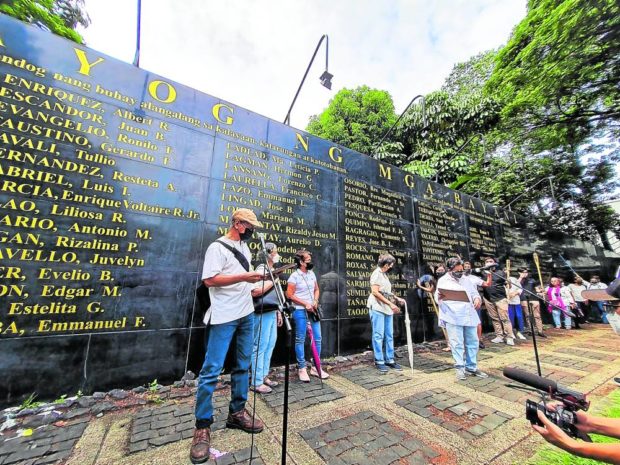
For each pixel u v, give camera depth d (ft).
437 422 7.57
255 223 7.51
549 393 3.99
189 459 5.78
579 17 23.49
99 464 5.60
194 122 12.44
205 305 7.14
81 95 10.09
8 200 8.37
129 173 10.50
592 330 25.13
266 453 6.00
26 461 5.69
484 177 44.91
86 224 9.40
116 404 8.23
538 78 30.25
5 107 8.79
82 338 8.73
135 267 9.95
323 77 17.40
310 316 11.55
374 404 8.68
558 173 49.67
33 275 8.35
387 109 44.98
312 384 10.48
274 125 15.07
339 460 5.82
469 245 25.00
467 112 35.73
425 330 18.88
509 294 20.44
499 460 5.93
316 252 15.06
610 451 2.88
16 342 7.86
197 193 11.85
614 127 39.29
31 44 9.53
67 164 9.45
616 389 10.10
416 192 21.99
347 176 17.72
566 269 34.68
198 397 6.17
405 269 19.22
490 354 15.71
